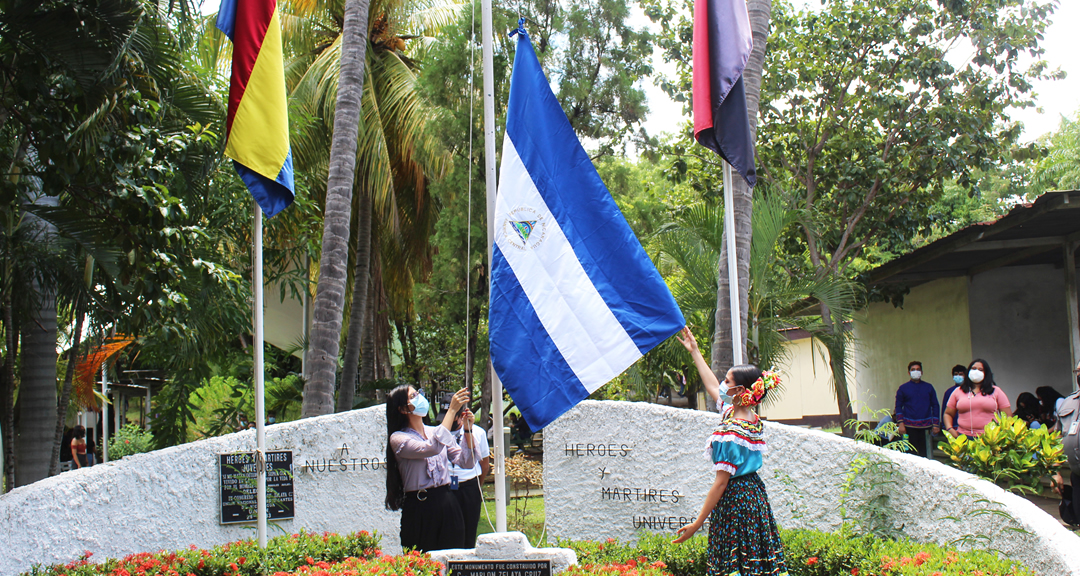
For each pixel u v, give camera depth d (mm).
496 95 13398
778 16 16516
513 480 10250
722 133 6305
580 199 5664
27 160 7117
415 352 23062
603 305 5508
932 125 15883
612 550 6605
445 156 14344
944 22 15875
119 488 6961
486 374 14453
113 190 6258
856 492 6469
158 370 18938
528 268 5590
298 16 15711
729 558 4945
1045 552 4723
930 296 16531
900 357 18344
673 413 7703
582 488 7906
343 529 7906
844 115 16844
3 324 8727
